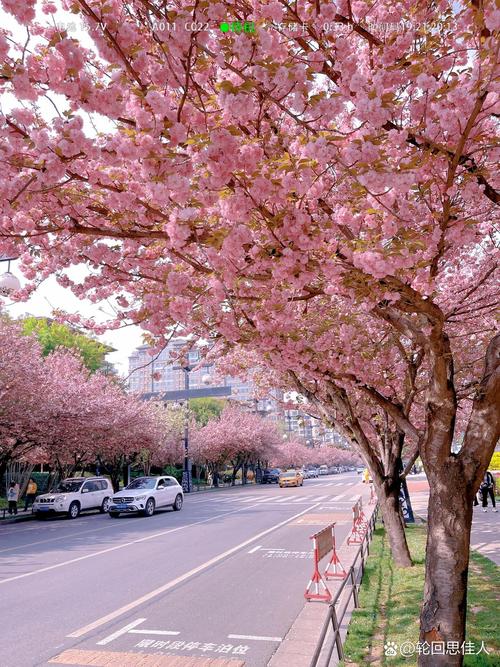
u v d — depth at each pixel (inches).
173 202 137.0
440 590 156.1
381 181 120.4
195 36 112.0
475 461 159.6
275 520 676.7
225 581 331.9
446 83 144.9
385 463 467.5
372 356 303.9
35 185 135.9
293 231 138.3
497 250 269.0
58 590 318.3
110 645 218.7
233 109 114.3
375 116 122.4
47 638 229.6
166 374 3467.0
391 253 133.6
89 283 223.0
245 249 156.2
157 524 676.1
